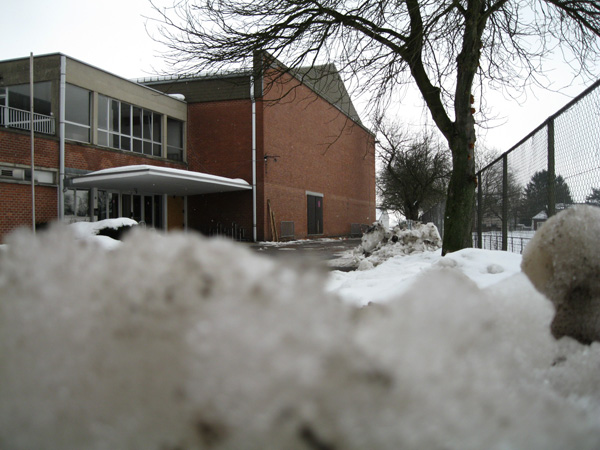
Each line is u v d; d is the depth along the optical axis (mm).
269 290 398
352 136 34188
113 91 17281
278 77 8945
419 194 25719
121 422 403
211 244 456
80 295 460
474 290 552
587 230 1005
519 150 6957
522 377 580
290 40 8219
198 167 21984
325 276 423
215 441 370
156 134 20109
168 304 410
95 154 16281
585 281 946
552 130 5379
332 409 366
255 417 363
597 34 7832
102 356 420
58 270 489
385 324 428
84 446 414
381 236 11750
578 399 745
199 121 22016
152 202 20438
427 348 431
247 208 21312
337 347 383
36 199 14109
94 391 415
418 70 8336
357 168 35312
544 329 846
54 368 440
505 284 933
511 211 7391
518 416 481
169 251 453
